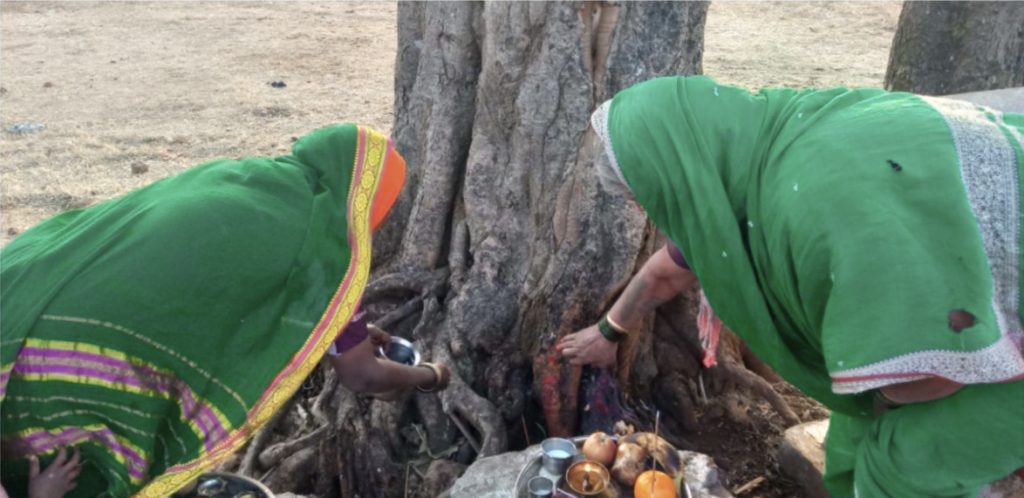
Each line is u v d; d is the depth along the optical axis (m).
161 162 6.38
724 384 3.62
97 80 8.54
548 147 3.22
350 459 3.24
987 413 1.71
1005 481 1.91
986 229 1.59
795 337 1.98
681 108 1.94
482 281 3.42
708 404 3.59
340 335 2.25
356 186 2.16
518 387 3.34
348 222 2.12
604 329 2.86
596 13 3.11
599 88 3.14
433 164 3.58
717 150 1.90
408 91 3.76
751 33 10.48
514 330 3.38
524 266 3.39
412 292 3.65
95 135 6.93
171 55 9.52
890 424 1.88
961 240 1.57
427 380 2.63
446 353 3.37
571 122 3.16
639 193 2.01
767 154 1.85
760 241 1.85
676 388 3.54
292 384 2.05
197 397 2.00
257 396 2.01
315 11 11.88
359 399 3.36
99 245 1.95
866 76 8.47
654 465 2.57
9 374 1.90
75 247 1.97
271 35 10.45
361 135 2.20
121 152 6.58
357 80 8.56
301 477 3.23
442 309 3.55
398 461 3.29
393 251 3.82
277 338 2.02
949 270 1.56
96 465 2.06
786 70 8.70
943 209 1.58
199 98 7.93
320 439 3.30
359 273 2.11
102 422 1.99
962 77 4.31
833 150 1.69
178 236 1.93
